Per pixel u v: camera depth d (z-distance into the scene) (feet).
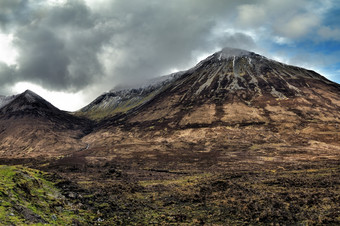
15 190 85.81
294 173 175.11
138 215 102.63
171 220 96.99
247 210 102.42
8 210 70.18
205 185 148.97
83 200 112.06
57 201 98.07
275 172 187.62
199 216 100.89
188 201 121.80
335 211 95.96
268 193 124.16
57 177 135.54
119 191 139.03
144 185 162.20
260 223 91.15
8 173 100.89
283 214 96.32
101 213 100.07
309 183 137.39
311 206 103.19
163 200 125.18
